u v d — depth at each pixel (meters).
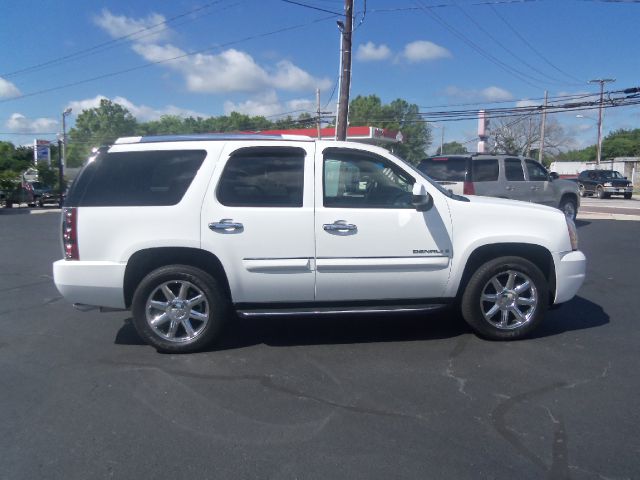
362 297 5.40
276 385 4.59
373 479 3.25
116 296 5.23
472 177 13.55
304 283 5.26
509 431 3.80
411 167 5.47
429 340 5.67
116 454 3.55
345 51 18.05
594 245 12.54
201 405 4.23
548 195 14.74
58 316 6.73
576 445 3.61
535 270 5.50
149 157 5.24
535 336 5.79
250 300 5.32
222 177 5.20
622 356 5.21
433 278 5.39
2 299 7.64
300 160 5.29
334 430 3.83
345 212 5.22
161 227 5.11
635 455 3.49
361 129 28.89
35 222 20.14
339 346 5.51
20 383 4.68
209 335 5.34
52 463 3.45
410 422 3.93
